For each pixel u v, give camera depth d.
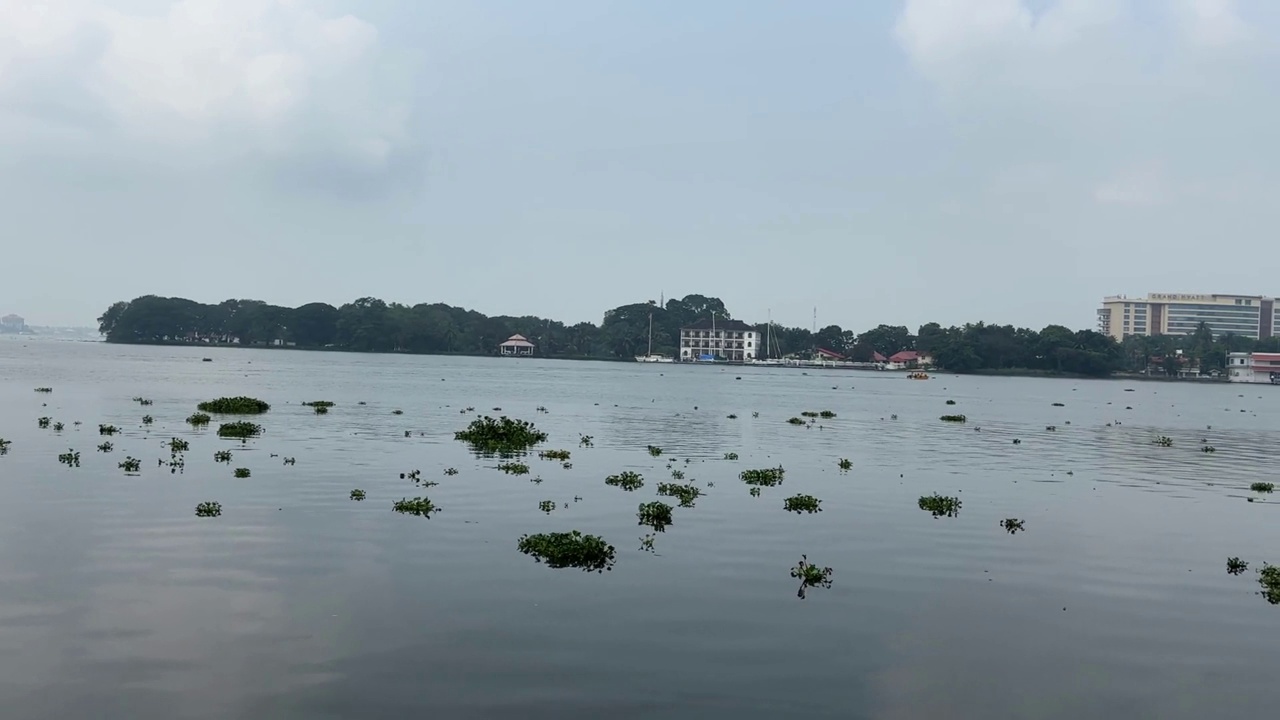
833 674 15.59
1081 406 111.44
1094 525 29.22
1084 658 16.77
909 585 21.14
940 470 42.06
